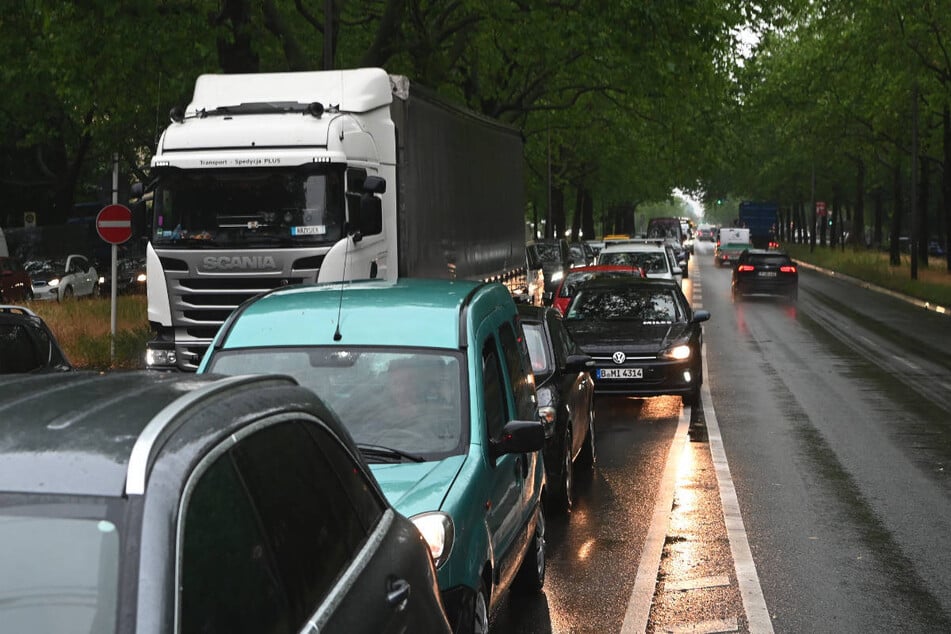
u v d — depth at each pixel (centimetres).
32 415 280
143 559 246
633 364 1617
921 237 6066
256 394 323
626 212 10769
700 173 4166
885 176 7606
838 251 8225
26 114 4372
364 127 1522
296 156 1443
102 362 1927
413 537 393
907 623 724
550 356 1110
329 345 677
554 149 5684
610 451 1337
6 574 244
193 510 261
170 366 1483
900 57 4594
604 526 980
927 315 3509
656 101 3903
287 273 1443
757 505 1055
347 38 3338
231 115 1516
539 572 779
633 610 748
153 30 2322
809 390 1862
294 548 301
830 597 778
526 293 2786
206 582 257
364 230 1459
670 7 2641
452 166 1920
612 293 1788
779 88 5519
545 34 2925
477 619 555
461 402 643
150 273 1482
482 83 3994
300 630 287
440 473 586
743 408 1670
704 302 4059
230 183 1459
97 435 267
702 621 727
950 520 998
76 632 238
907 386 1911
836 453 1313
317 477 336
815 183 8512
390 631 336
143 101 2541
